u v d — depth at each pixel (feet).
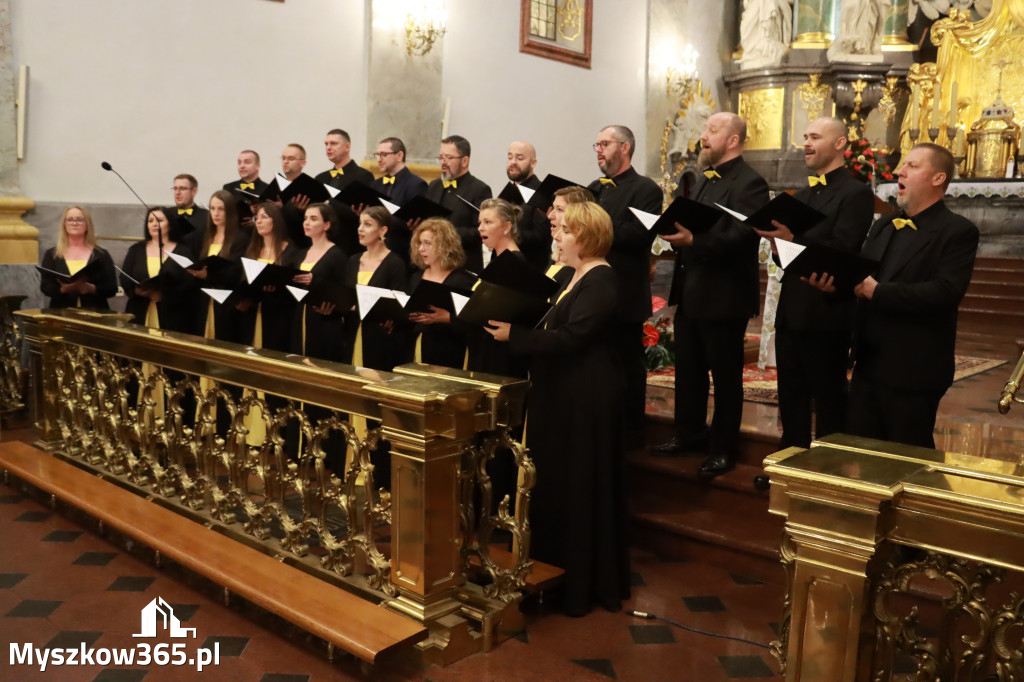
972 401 19.58
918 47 47.44
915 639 7.07
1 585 12.46
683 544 14.01
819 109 46.57
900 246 11.83
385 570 10.57
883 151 42.88
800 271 11.19
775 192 46.80
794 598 7.21
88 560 13.43
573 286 11.93
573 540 11.75
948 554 6.67
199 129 26.17
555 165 38.47
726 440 14.56
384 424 10.23
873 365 11.90
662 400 18.71
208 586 12.48
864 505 6.73
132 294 19.97
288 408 11.87
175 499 14.25
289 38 28.02
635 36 42.22
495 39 34.88
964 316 35.55
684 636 11.29
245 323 18.81
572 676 9.82
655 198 15.31
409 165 31.42
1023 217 39.19
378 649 9.30
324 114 29.27
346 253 18.24
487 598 10.71
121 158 24.61
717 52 48.37
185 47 25.59
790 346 13.48
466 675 9.77
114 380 15.52
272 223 18.28
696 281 14.40
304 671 10.11
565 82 38.40
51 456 17.06
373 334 16.15
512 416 10.62
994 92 45.16
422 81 31.65
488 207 13.92
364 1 29.99
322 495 11.37
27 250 22.86
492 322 11.59
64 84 23.32
